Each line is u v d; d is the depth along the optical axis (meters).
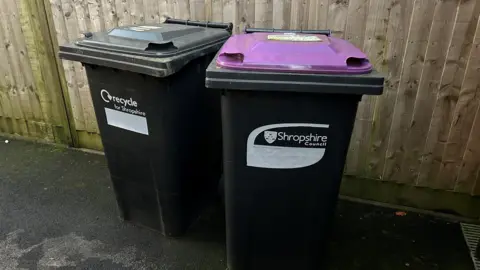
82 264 2.10
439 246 2.28
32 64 3.19
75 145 3.46
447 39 2.13
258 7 2.41
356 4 2.21
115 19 2.79
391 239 2.34
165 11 2.65
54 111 3.35
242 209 1.77
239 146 1.61
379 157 2.55
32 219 2.48
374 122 2.46
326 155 1.61
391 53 2.26
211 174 2.57
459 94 2.23
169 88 1.83
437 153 2.42
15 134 3.64
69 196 2.74
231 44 1.67
